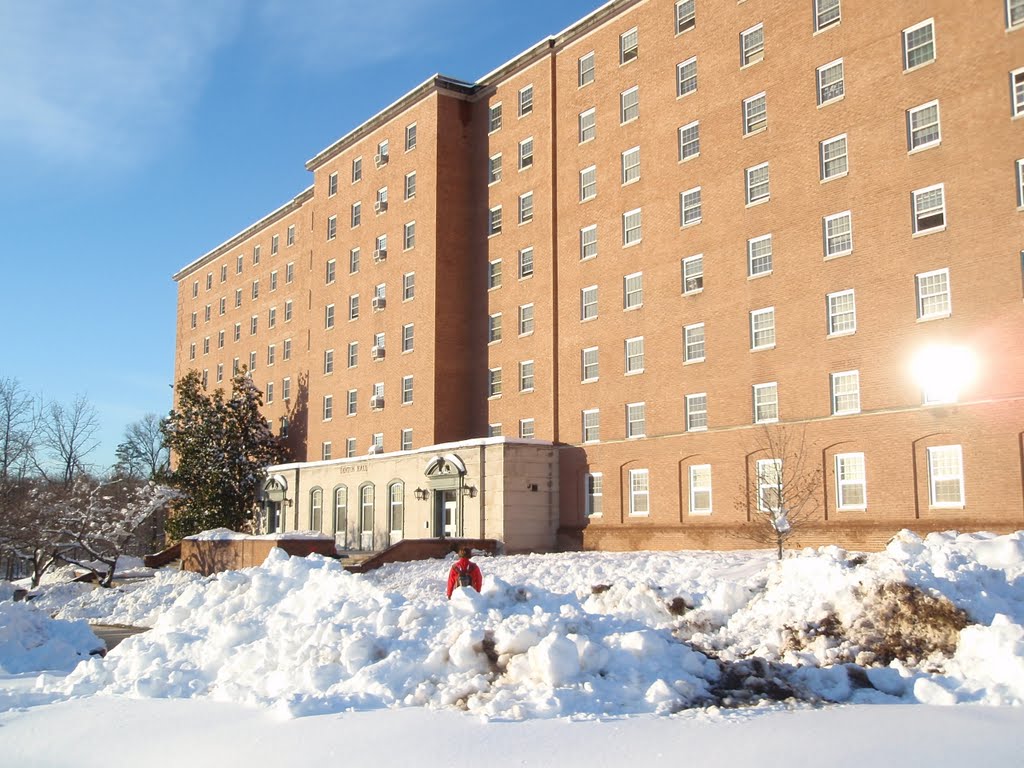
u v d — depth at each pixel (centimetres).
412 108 5897
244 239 8638
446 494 5053
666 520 4178
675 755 972
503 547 4522
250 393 7381
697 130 4247
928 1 3391
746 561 2897
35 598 4438
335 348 6644
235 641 1683
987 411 3088
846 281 3562
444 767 982
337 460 6019
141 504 5731
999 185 3130
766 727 1065
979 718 1072
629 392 4450
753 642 1525
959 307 3206
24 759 1187
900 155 3425
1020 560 1641
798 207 3766
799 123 3794
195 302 9544
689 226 4225
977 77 3222
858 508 3431
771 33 3950
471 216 5638
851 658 1376
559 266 4931
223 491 6869
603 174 4716
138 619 3478
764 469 3769
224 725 1226
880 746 970
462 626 1448
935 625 1383
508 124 5384
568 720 1125
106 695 1515
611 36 4753
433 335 5475
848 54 3644
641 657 1327
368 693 1287
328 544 4581
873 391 3428
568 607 1534
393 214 6038
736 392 3931
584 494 4619
